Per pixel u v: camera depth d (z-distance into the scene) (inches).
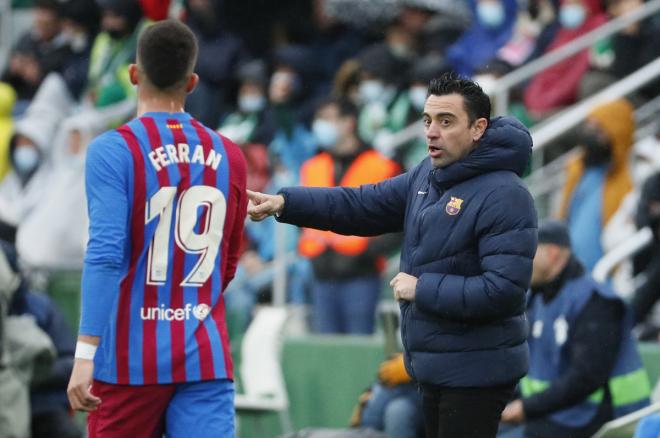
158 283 666.8
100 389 668.7
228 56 1647.4
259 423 1228.5
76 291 1454.2
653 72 1243.2
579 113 1218.6
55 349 1099.3
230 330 1315.2
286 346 1228.5
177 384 669.3
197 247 674.8
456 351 668.1
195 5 1659.7
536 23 1569.9
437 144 666.8
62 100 1658.5
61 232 1469.0
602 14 1425.9
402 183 708.7
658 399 1000.9
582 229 1202.6
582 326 928.9
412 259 684.1
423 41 1536.7
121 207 654.5
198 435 668.1
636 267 1227.2
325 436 977.5
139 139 666.2
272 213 709.9
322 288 1248.8
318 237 1247.5
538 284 951.6
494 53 1471.5
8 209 1246.3
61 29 1784.0
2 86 1598.2
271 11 1790.1
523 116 1403.8
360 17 1620.3
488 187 663.1
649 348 1087.6
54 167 1534.2
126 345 663.1
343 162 1253.7
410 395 968.9
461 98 663.8
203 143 681.0
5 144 1550.2
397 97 1444.4
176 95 684.1
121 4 1643.7
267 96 1577.3
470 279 659.4
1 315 1024.9
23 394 1039.0
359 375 1198.9
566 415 937.5
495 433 677.3
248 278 1363.2
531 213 663.8
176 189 669.9
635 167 1307.8
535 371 960.9
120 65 1621.6
